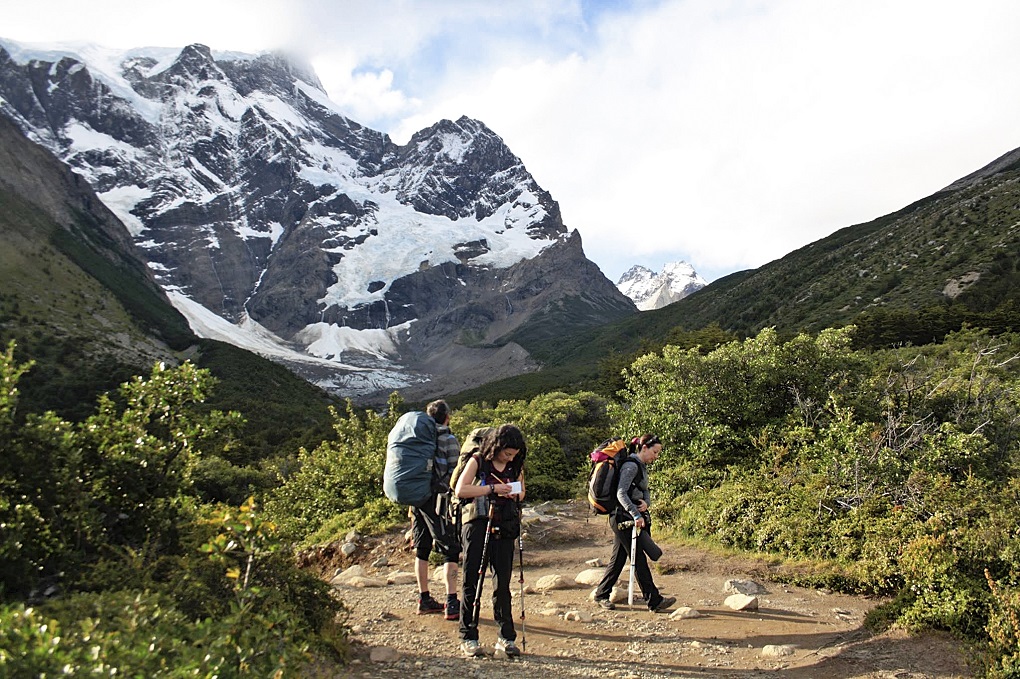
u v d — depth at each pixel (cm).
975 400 1252
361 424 1830
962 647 565
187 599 491
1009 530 706
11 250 11662
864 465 998
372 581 874
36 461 576
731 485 1170
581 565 1012
